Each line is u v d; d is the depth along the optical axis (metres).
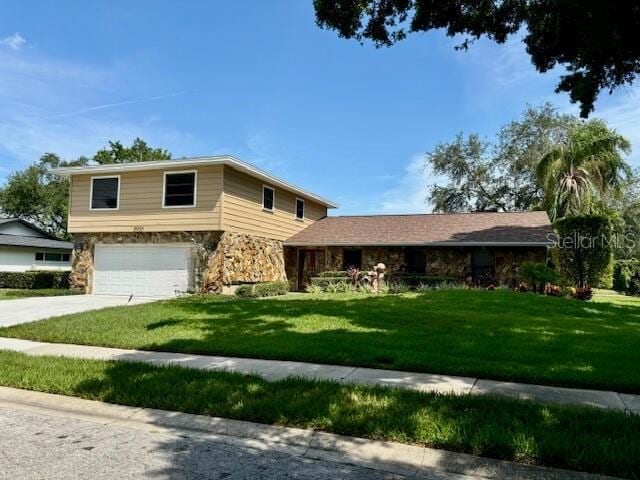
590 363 5.95
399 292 15.90
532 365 5.88
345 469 3.22
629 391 4.96
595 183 21.25
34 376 5.41
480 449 3.36
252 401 4.41
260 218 19.14
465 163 35.19
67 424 4.20
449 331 8.22
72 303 14.36
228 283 16.61
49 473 3.10
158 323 9.31
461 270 18.75
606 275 17.44
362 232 21.25
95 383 5.08
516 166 33.28
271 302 12.67
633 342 7.31
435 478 3.09
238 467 3.24
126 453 3.49
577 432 3.57
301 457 3.43
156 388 4.89
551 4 7.88
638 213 29.03
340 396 4.54
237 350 6.81
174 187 17.20
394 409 4.13
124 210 17.86
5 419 4.34
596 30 7.47
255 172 17.78
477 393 4.79
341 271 20.02
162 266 17.27
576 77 9.23
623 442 3.35
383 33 8.66
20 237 28.92
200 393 4.72
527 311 10.76
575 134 21.70
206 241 16.70
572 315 10.38
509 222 20.14
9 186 47.53
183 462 3.32
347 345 7.02
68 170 18.22
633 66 8.52
